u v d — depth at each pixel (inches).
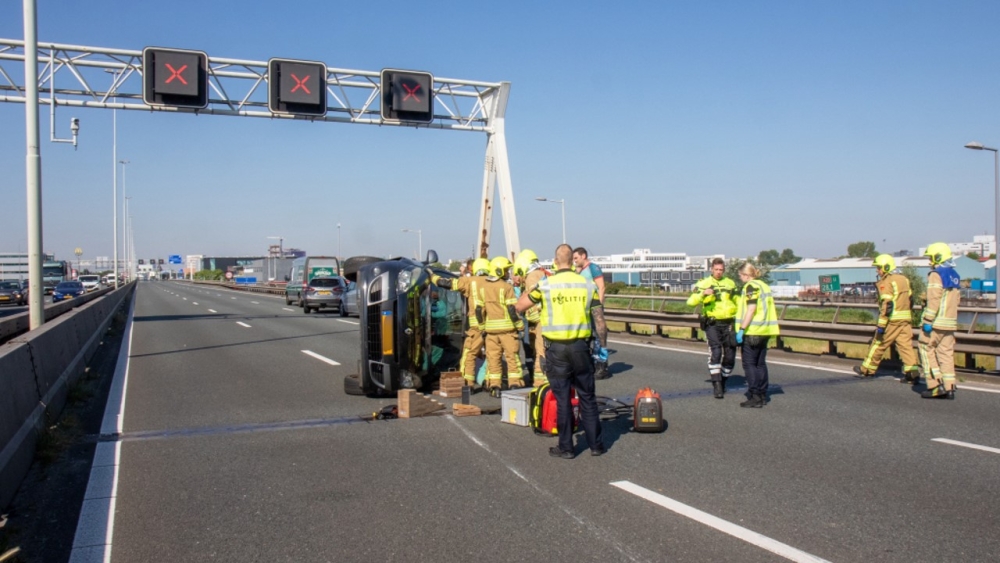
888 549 178.5
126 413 364.5
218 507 218.2
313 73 738.8
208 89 713.6
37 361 317.4
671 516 203.2
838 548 179.6
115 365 562.6
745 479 237.0
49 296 2289.6
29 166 513.7
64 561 180.7
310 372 506.0
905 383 425.4
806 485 229.6
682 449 276.5
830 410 347.3
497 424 327.0
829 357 514.6
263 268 3009.4
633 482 235.6
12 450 239.1
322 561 176.7
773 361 531.8
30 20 515.5
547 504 215.2
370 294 395.5
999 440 285.0
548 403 300.5
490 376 396.2
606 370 454.3
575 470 250.8
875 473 241.9
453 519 203.8
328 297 1268.5
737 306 382.6
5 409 242.5
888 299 424.8
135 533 198.5
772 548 179.9
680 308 946.1
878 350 436.8
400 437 303.4
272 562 176.9
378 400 395.2
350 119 770.2
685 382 437.7
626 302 1172.5
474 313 396.2
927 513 203.2
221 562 177.6
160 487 239.3
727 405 363.6
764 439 290.5
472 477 244.2
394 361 391.2
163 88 687.7
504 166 817.5
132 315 1224.2
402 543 186.9
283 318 1127.6
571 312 265.1
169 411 368.5
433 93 796.0
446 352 450.9
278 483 241.0
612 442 289.3
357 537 191.6
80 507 221.0
